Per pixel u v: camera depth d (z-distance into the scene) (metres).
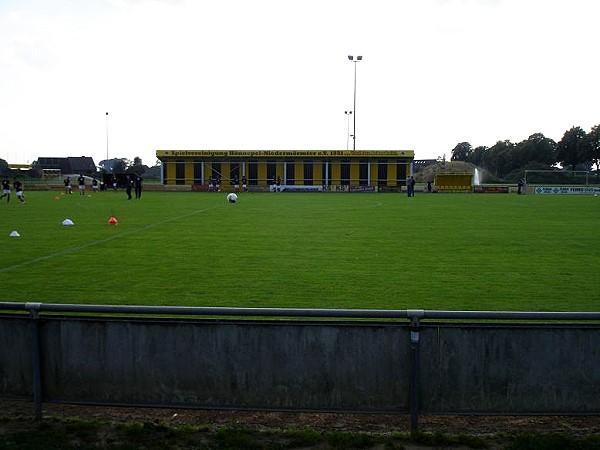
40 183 73.38
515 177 98.06
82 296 10.46
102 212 31.02
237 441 5.16
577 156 107.88
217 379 5.58
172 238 19.00
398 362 5.47
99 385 5.69
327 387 5.52
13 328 5.69
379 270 13.12
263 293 10.72
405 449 5.10
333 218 27.31
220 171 71.06
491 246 17.23
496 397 5.46
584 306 9.85
